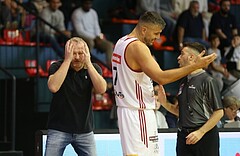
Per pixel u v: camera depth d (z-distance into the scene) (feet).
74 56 32.91
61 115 33.12
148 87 29.35
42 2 70.18
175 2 76.43
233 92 51.90
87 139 33.60
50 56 65.26
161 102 35.19
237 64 66.64
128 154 29.19
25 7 59.62
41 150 35.76
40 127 56.75
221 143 39.75
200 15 72.95
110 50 68.54
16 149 57.52
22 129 57.72
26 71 63.21
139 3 75.31
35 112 57.26
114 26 75.15
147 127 29.27
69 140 33.35
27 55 64.39
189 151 34.04
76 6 71.97
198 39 72.13
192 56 33.35
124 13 75.82
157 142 29.71
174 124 49.03
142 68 28.53
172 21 74.59
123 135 29.35
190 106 33.78
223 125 44.19
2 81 58.75
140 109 29.27
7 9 65.10
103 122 61.57
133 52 28.73
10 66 63.57
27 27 67.10
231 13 79.30
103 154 37.47
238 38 71.82
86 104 33.42
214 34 72.38
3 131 58.39
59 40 66.28
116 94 29.66
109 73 66.23
